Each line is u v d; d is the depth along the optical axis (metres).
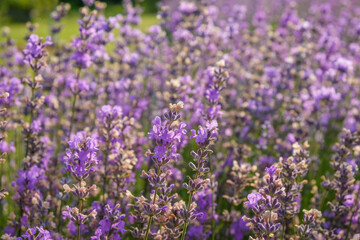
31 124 4.36
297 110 5.99
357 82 7.57
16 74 6.78
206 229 4.05
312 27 8.88
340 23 11.45
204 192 4.02
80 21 4.90
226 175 4.87
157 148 2.80
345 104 7.74
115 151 3.87
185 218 2.93
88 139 2.97
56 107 5.85
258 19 10.97
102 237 2.97
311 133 6.34
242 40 8.64
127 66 6.79
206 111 4.15
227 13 13.25
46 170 4.44
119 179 3.79
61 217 4.11
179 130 2.80
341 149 4.15
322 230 3.67
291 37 8.72
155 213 2.83
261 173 4.94
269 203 2.74
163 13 8.30
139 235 3.17
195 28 7.41
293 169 3.18
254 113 6.63
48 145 5.04
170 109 2.82
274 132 6.41
